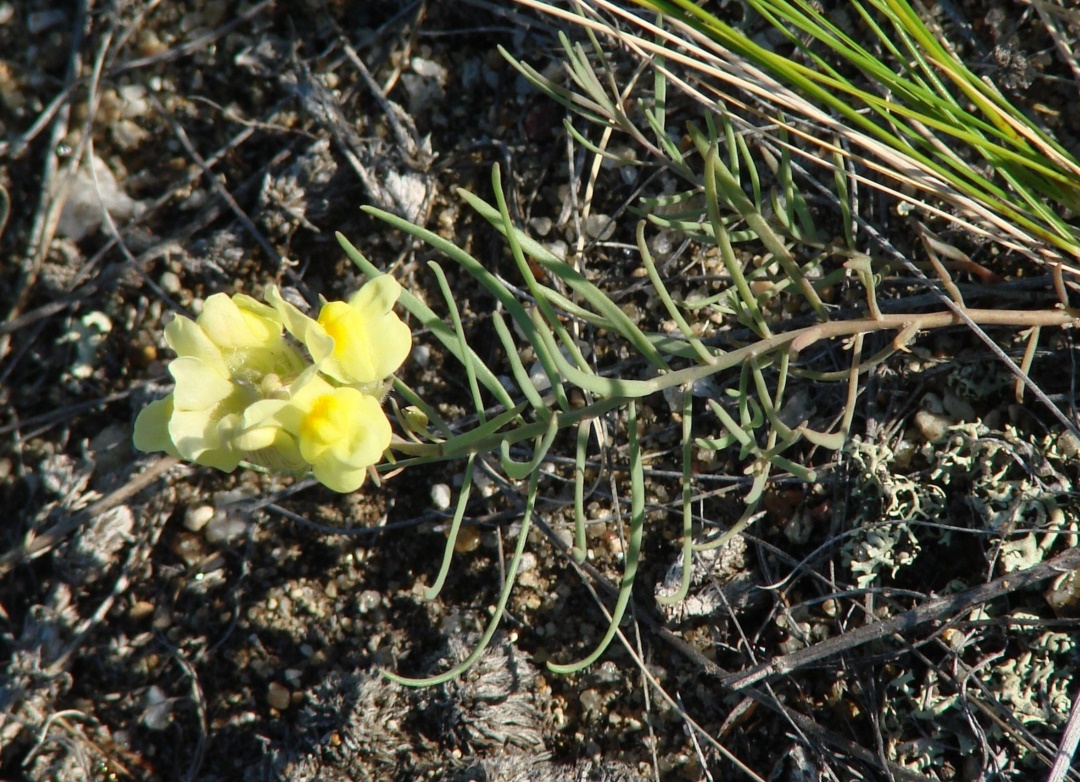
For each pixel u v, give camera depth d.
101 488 0.61
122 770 0.60
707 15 0.53
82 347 0.62
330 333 0.50
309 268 0.61
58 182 0.64
